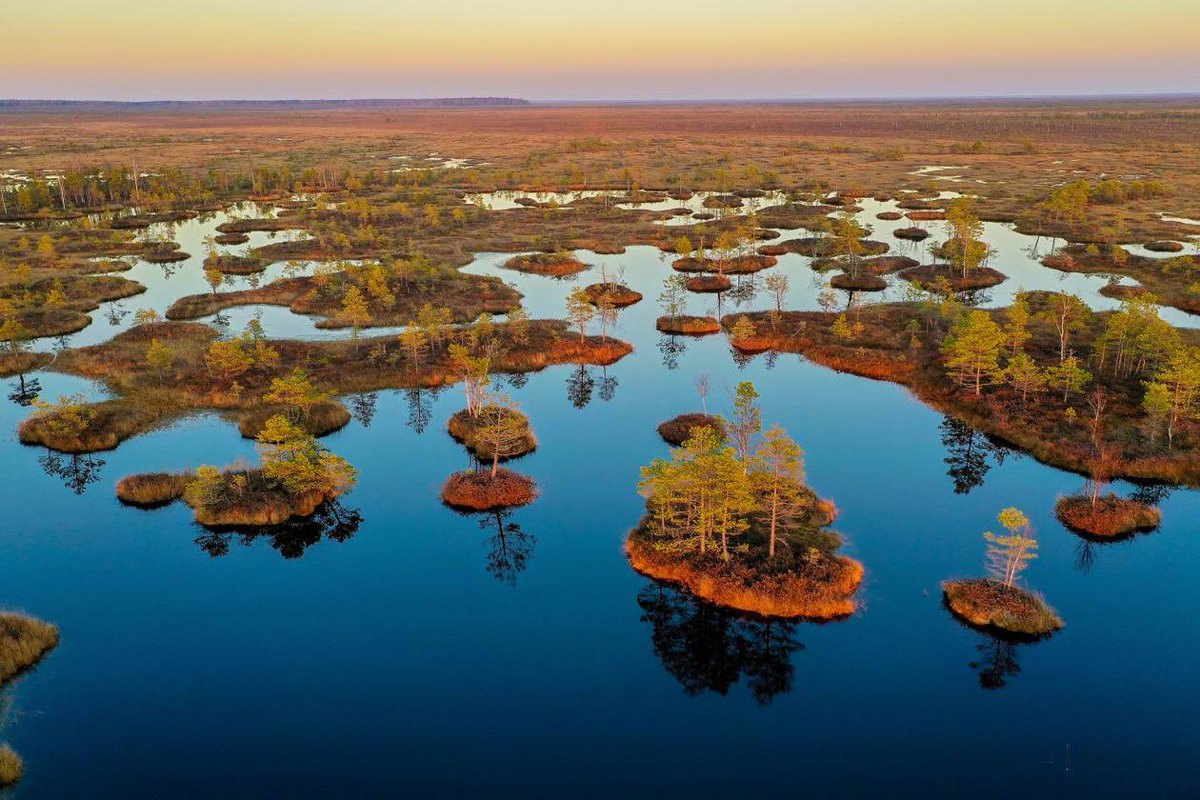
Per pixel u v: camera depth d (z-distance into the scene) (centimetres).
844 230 13175
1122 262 12069
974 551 5356
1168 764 3694
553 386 8381
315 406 7431
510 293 11306
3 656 4372
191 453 6750
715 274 12644
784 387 8219
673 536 5444
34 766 3759
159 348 8044
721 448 5291
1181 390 6312
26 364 8525
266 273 12938
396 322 10075
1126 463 6147
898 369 8375
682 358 9162
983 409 7181
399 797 3606
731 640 4688
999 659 4419
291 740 3950
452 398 8006
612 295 11281
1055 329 9025
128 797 3591
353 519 5984
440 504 6172
